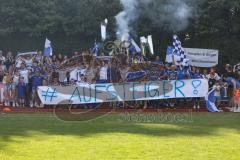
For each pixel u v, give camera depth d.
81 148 12.22
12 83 23.25
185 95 22.45
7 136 14.04
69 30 30.36
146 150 12.06
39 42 30.77
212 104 22.50
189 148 12.43
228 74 24.27
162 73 22.75
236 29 30.52
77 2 30.70
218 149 12.33
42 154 11.41
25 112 20.95
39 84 22.81
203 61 28.86
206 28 30.42
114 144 12.84
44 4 30.84
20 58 25.45
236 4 29.86
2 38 30.50
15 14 30.33
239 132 15.44
